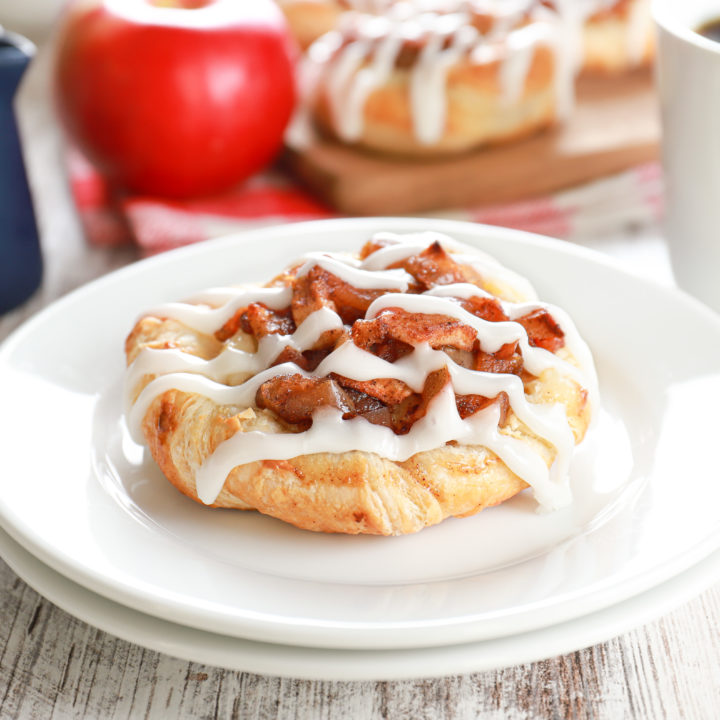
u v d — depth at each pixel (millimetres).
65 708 592
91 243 762
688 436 632
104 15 767
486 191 782
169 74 759
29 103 872
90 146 773
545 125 795
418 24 811
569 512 618
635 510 612
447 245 651
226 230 753
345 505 608
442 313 622
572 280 682
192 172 776
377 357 618
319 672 574
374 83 783
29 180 723
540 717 589
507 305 637
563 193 784
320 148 799
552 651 576
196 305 651
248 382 623
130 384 636
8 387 646
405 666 573
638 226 764
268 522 618
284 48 784
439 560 606
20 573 595
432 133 781
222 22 771
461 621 575
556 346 636
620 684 595
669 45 672
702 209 682
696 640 604
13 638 607
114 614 585
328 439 611
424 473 613
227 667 577
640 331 664
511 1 833
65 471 626
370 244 651
